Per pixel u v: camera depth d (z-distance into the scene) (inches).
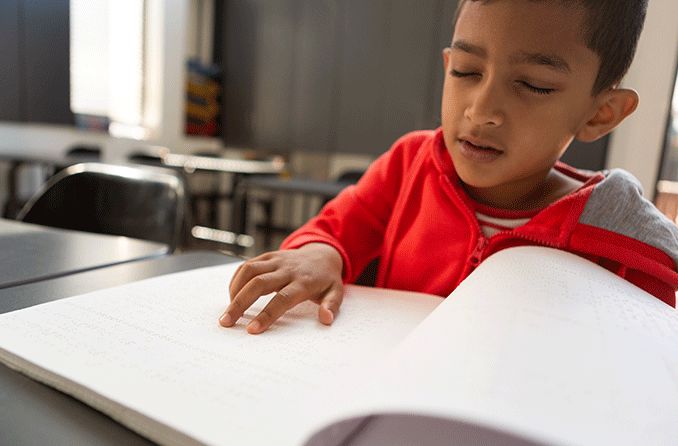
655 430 7.8
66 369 10.7
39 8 135.6
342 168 171.0
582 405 7.9
